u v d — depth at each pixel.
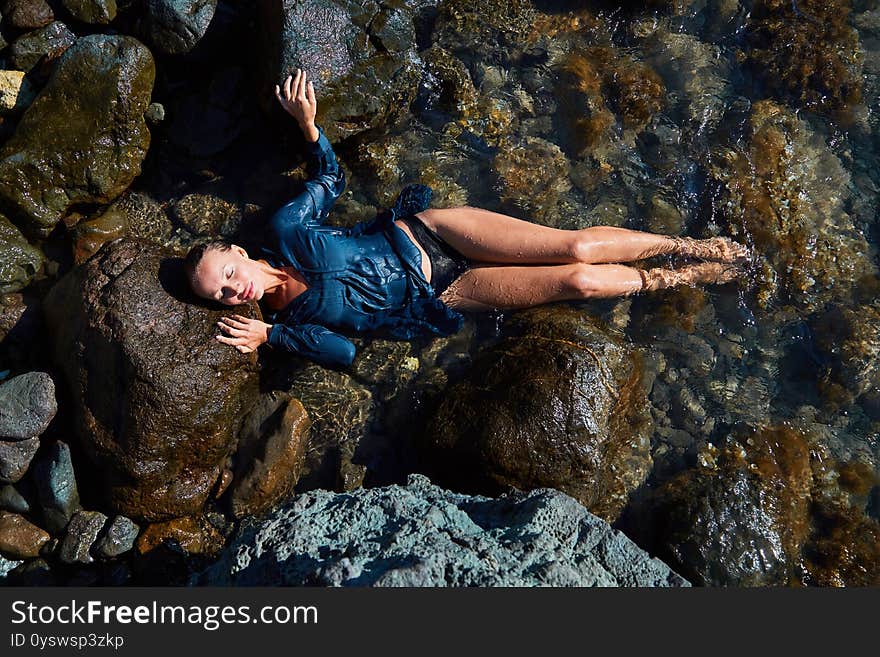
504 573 3.50
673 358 5.54
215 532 4.90
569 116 5.88
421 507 4.02
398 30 5.52
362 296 5.24
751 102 6.03
